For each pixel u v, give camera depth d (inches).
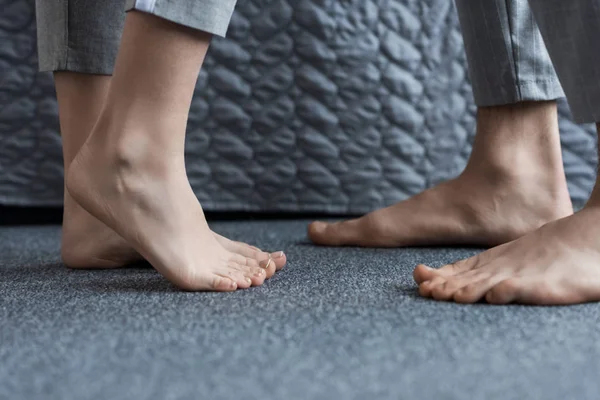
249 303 33.9
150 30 34.2
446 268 35.4
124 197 35.6
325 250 45.4
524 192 44.4
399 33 54.5
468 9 43.5
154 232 35.6
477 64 43.9
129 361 28.9
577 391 25.8
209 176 54.3
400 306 33.4
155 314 32.7
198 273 35.5
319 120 54.3
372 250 45.2
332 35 53.6
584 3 33.2
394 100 54.7
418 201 45.7
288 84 53.9
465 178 45.4
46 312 33.0
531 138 44.6
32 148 52.6
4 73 51.6
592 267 33.8
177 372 27.6
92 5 39.4
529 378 26.9
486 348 29.7
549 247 34.4
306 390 25.9
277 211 55.2
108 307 33.6
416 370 27.7
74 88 40.4
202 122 53.7
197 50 34.8
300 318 32.1
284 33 53.5
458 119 55.8
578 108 34.2
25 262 42.6
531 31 43.0
